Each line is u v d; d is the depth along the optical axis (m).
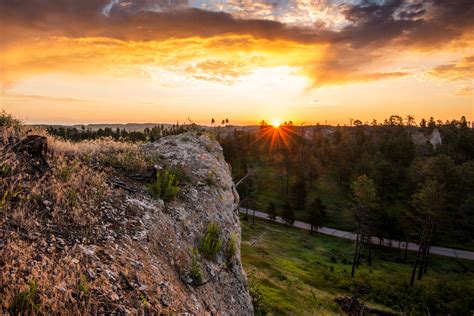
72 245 5.93
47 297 4.37
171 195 10.27
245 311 9.77
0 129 9.11
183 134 18.64
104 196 8.19
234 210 14.46
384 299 39.03
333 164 127.38
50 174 7.87
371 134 162.50
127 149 12.45
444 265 63.62
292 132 151.25
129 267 6.09
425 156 122.19
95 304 4.74
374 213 72.44
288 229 84.25
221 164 17.17
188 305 6.50
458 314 35.97
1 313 3.94
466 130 135.62
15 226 5.72
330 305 31.11
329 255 67.31
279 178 120.38
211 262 9.55
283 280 37.53
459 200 77.25
